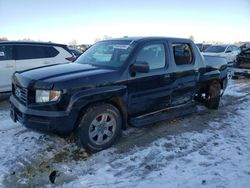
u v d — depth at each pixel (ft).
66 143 14.83
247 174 12.00
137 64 14.47
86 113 13.33
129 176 11.78
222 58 24.17
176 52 17.89
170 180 11.48
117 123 14.49
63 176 11.68
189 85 18.78
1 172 11.82
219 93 22.72
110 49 16.52
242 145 15.20
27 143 14.74
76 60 17.97
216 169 12.41
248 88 33.73
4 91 24.93
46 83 12.56
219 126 18.38
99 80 13.55
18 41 25.91
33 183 11.13
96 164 12.77
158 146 14.85
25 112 12.93
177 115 17.94
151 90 15.96
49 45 27.35
